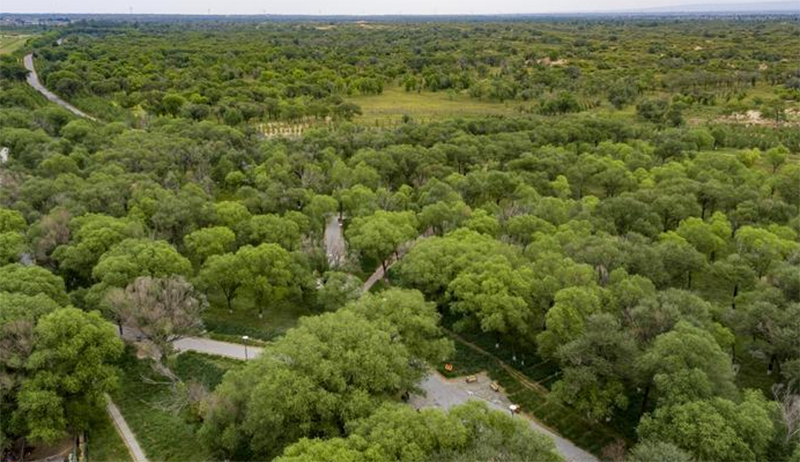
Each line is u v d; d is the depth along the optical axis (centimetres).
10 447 5881
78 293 7988
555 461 5019
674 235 9381
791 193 11856
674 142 14700
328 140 15400
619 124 16538
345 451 4669
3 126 15400
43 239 8856
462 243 8738
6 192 10688
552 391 6450
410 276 8338
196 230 9869
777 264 8206
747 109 19988
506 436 5144
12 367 5828
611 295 7431
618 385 6197
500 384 7331
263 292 8219
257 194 11375
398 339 6462
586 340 6281
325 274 8975
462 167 14250
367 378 5600
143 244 8362
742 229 9519
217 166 13662
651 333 6744
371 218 10138
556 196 12238
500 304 7338
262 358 5991
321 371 5522
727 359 5875
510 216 10638
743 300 7950
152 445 6162
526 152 13875
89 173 12256
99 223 9025
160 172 12712
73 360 6028
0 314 6134
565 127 16125
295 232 9744
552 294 7612
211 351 7812
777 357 6981
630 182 12206
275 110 19438
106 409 6600
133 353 7625
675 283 9294
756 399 5522
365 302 7050
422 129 16112
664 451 4797
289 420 5503
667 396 5569
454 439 4931
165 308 7325
